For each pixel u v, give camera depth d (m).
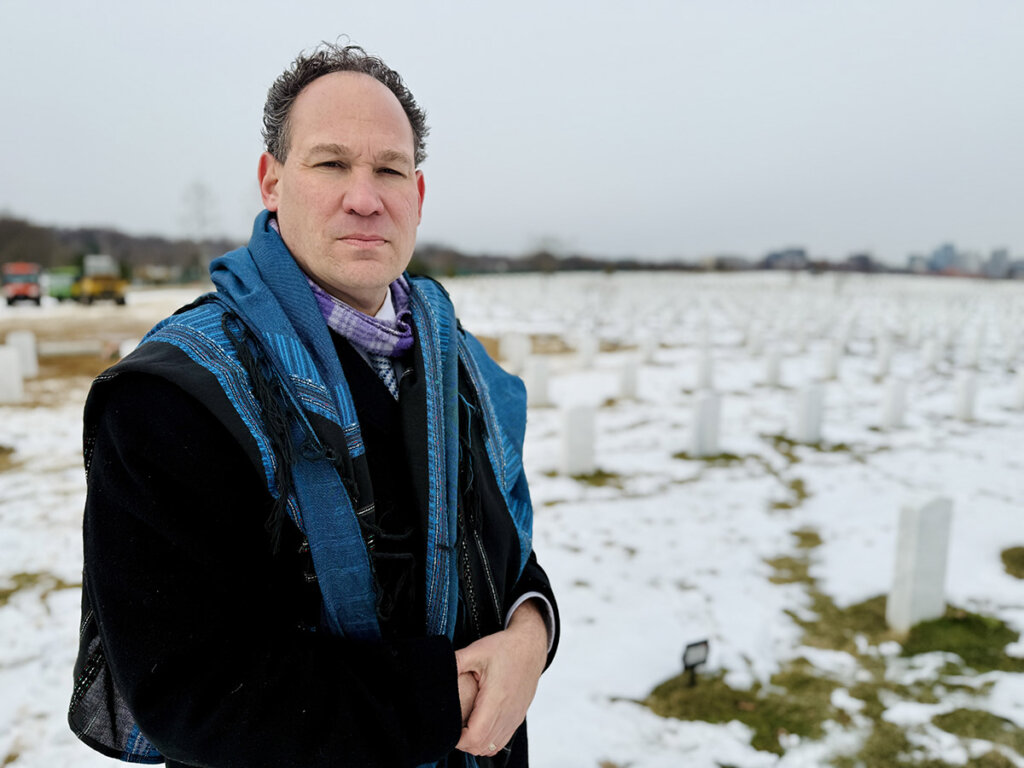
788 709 3.19
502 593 1.17
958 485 6.50
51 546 4.87
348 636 0.89
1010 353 14.69
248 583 0.85
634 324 21.39
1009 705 3.18
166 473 0.79
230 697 0.77
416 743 0.85
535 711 3.16
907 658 3.59
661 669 3.51
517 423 1.41
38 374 11.95
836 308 25.00
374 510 0.93
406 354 1.09
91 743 0.95
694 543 5.10
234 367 0.86
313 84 1.00
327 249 0.95
